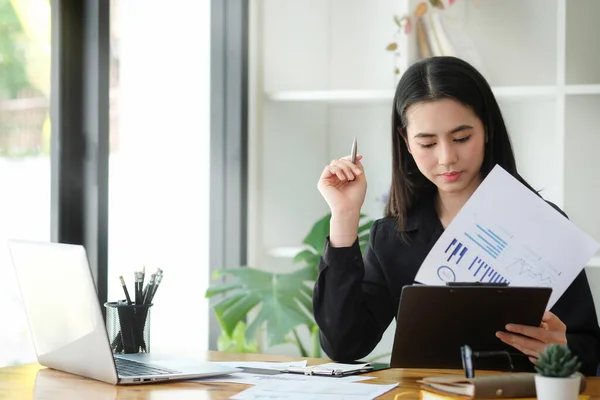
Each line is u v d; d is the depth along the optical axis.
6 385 1.72
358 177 2.02
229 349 3.34
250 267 3.43
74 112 2.92
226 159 3.50
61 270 1.76
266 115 3.52
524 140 3.40
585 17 3.23
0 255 2.80
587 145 3.31
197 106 3.50
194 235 3.49
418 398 1.53
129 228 3.28
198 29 3.49
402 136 2.12
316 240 3.19
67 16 2.89
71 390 1.66
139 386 1.68
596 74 3.24
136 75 3.34
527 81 3.41
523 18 3.40
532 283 1.74
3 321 2.83
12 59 2.85
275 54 3.51
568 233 1.74
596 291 3.29
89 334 1.72
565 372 1.35
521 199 1.77
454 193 2.10
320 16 3.54
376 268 2.17
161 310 3.42
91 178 2.95
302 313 3.15
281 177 3.54
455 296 1.59
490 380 1.46
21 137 2.85
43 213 2.90
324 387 1.63
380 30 3.54
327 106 3.60
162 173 3.39
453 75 1.96
